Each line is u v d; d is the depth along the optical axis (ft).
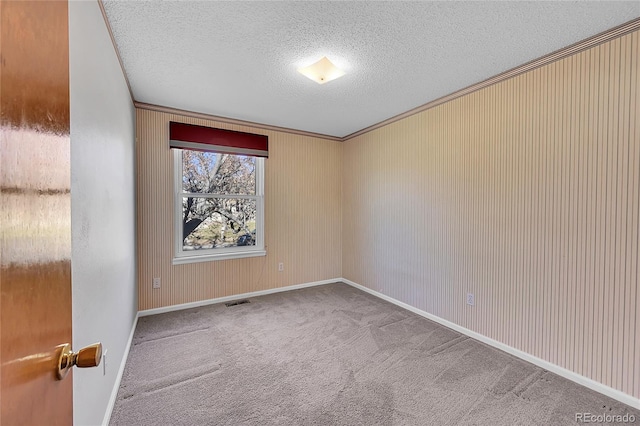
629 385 5.39
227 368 6.53
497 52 6.39
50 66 1.84
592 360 5.86
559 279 6.36
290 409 5.24
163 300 9.93
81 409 3.62
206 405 5.33
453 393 5.72
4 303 1.25
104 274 4.80
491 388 5.88
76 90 3.48
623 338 5.47
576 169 6.09
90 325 4.00
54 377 1.83
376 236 11.87
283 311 10.02
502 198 7.44
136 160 9.30
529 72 6.89
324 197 13.58
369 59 6.70
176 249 10.25
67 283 2.14
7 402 1.26
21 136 1.43
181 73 7.34
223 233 11.37
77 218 3.50
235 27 5.53
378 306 10.59
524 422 4.99
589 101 5.89
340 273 14.14
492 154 7.67
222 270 11.05
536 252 6.75
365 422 4.96
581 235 6.02
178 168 10.29
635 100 5.31
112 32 5.56
